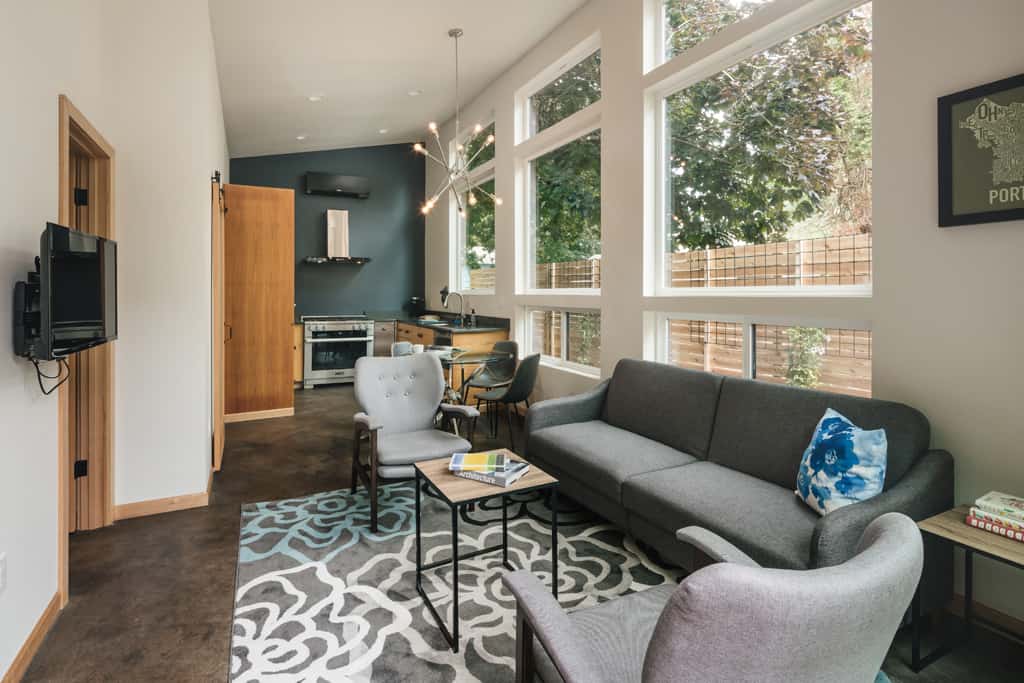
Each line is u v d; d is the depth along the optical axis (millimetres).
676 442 2973
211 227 3678
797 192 2748
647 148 3613
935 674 1782
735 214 3090
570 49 4336
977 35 1966
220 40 4117
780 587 791
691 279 3400
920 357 2182
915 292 2188
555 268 4883
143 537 2801
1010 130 1870
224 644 1938
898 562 897
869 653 941
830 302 2508
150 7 3035
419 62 4996
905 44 2186
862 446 1997
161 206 3076
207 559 2566
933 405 2146
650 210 3639
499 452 2496
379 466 2818
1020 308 1896
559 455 3049
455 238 7129
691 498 2260
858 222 2473
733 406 2744
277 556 2594
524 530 2893
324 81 5125
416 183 8031
